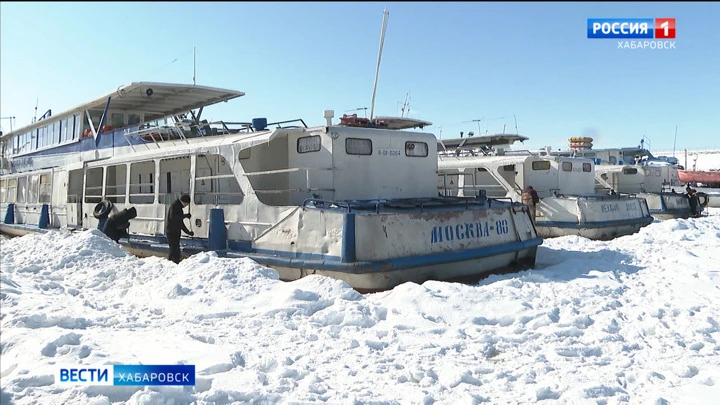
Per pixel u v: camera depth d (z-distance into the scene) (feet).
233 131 42.73
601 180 69.72
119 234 39.11
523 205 33.12
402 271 25.38
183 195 33.78
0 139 77.92
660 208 67.41
